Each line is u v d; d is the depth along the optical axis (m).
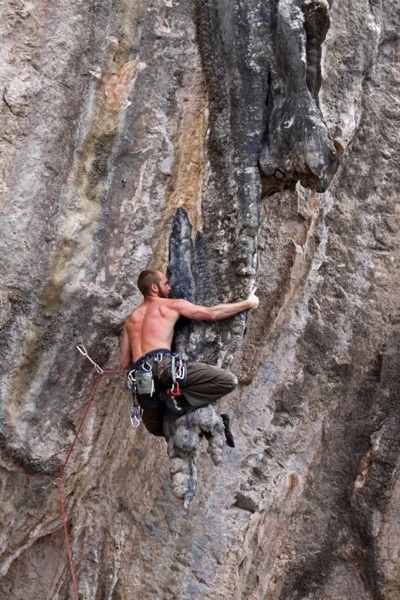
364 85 15.45
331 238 15.60
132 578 14.90
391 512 16.81
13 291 11.98
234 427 15.55
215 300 11.99
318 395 16.14
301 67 11.67
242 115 12.01
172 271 11.95
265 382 15.60
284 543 16.50
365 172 15.70
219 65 12.34
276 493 15.93
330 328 15.84
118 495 14.60
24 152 11.76
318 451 16.41
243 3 12.02
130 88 12.32
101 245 12.44
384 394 16.45
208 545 15.28
